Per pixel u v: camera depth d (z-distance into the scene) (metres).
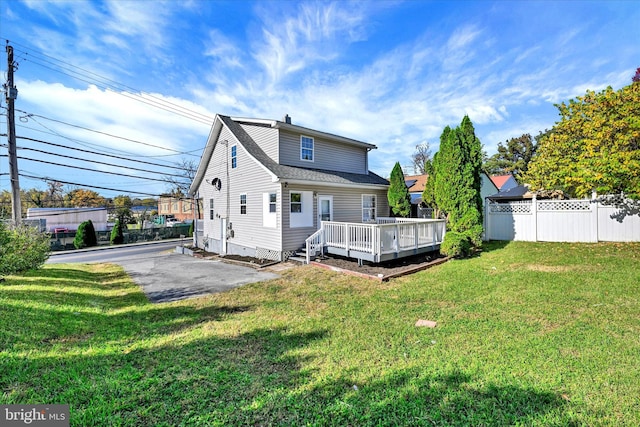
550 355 3.29
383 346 3.71
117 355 3.53
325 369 3.17
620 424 2.21
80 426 2.26
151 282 8.39
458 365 3.14
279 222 10.76
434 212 14.27
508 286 6.17
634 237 10.25
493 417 2.34
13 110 11.10
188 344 3.89
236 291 7.02
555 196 17.44
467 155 10.93
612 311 4.55
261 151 12.54
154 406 2.53
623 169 8.27
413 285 6.75
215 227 15.70
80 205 44.56
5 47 10.97
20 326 4.05
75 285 7.49
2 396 2.57
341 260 10.12
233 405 2.54
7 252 7.50
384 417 2.36
